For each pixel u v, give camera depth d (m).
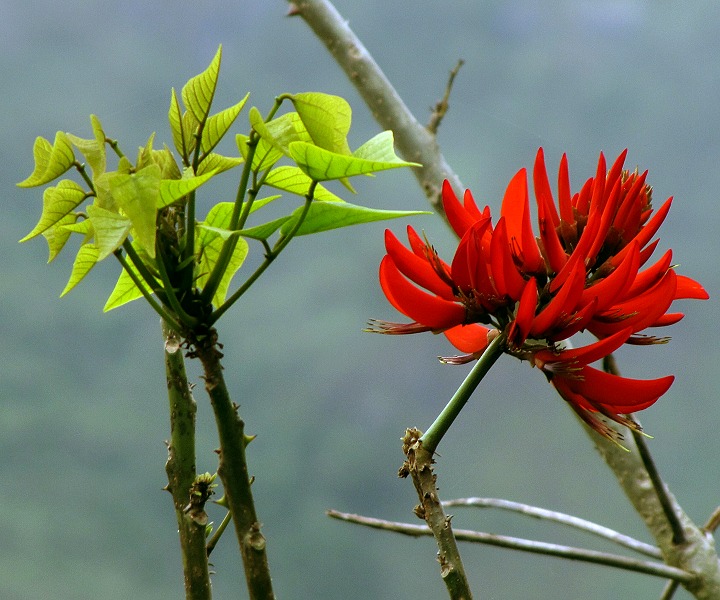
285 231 1.73
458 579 1.72
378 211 1.72
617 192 1.79
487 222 1.79
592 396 1.77
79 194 1.73
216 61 1.75
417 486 1.74
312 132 1.73
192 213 1.73
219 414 1.72
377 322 1.82
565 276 1.79
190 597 1.79
